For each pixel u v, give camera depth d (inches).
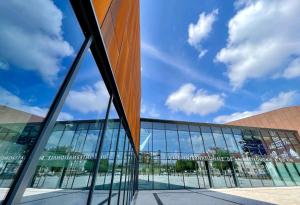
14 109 43.9
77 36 69.7
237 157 965.2
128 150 316.2
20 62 46.5
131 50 248.1
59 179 98.6
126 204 307.1
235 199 490.9
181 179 811.4
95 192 113.0
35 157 45.9
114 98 154.6
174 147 884.0
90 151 107.0
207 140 962.1
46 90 53.4
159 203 424.2
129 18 208.8
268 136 1125.1
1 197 37.0
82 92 81.4
